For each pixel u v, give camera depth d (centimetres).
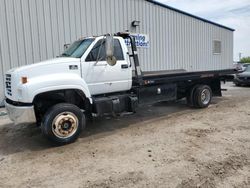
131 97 680
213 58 2095
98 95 643
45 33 1036
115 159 465
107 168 429
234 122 694
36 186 380
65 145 550
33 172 427
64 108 543
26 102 517
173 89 826
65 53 655
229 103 988
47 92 548
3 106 954
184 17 1744
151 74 784
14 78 536
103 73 625
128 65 671
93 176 403
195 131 618
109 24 1262
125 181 382
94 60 610
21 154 510
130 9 1361
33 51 1008
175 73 816
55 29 1063
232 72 1012
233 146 511
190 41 1817
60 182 389
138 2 1404
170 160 451
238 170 407
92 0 1183
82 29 1152
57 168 438
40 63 546
